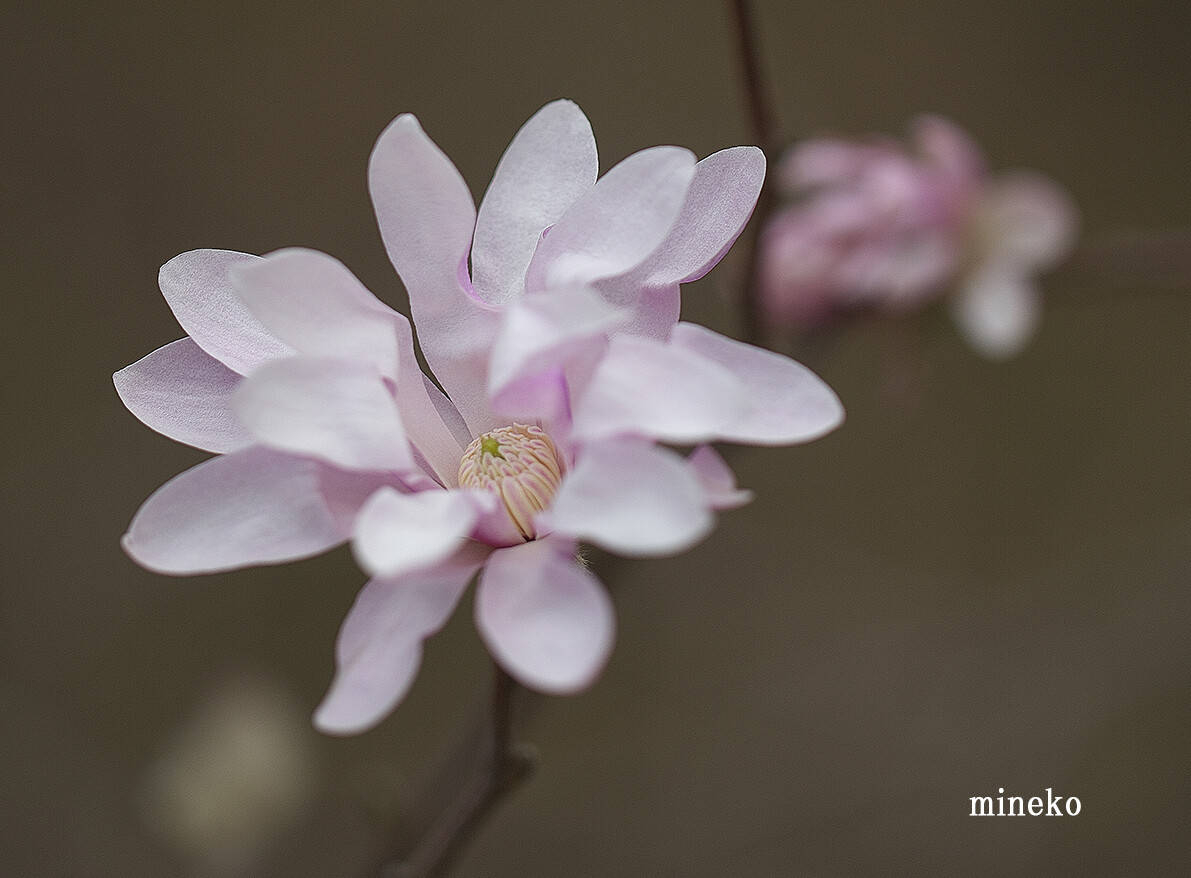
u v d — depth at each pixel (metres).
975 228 0.75
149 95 1.21
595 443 0.47
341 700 0.48
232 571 1.10
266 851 0.77
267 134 1.23
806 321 0.72
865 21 1.31
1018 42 1.32
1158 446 1.25
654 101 1.28
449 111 1.27
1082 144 1.32
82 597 1.08
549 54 1.28
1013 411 1.26
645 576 1.13
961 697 0.97
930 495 1.24
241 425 0.50
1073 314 1.27
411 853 0.60
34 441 1.12
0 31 1.19
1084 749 1.00
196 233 1.20
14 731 0.96
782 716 1.04
